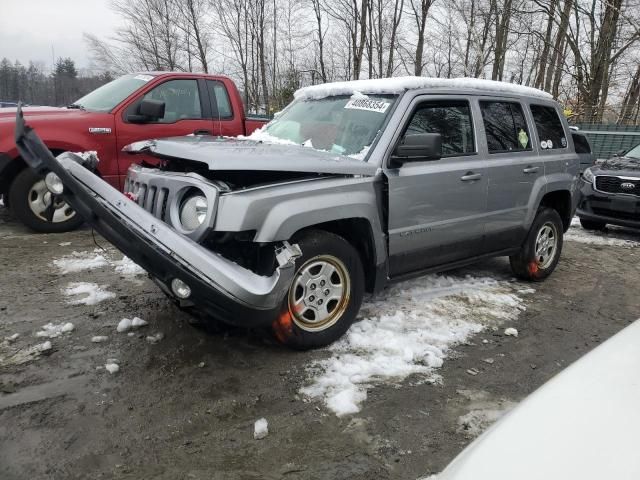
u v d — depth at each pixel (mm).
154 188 3285
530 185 5039
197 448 2504
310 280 3396
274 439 2594
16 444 2473
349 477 2352
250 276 2867
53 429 2594
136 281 4801
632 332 1827
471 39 24766
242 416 2770
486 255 4809
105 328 3762
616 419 1342
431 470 2420
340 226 3645
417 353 3551
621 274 6000
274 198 3049
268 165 3082
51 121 6184
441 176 4078
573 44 20688
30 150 2820
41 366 3199
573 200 5703
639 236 8422
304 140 4184
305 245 3297
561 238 5660
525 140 5141
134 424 2660
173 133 6977
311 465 2422
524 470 1249
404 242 3908
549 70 24203
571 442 1294
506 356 3650
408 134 3912
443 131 4254
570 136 5836
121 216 2896
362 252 3777
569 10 20312
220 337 3650
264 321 2992
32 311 4051
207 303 2852
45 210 6434
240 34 30078
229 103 7602
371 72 25922
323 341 3500
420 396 3047
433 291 4879
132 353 3396
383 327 3938
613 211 8094
